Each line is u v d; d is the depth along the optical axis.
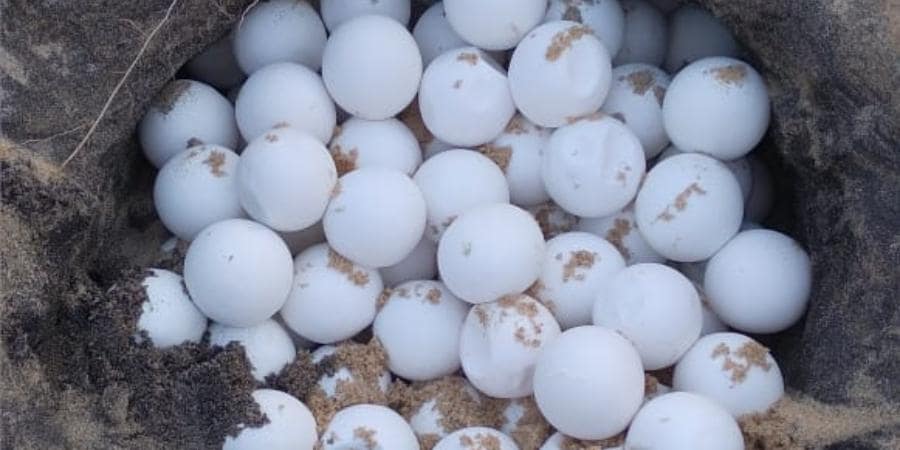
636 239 0.49
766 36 0.44
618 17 0.51
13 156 0.43
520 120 0.50
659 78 0.51
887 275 0.41
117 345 0.44
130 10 0.44
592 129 0.47
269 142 0.45
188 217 0.47
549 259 0.47
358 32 0.47
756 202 0.52
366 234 0.46
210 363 0.45
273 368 0.47
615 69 0.52
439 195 0.48
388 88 0.48
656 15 0.53
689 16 0.53
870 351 0.42
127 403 0.43
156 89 0.47
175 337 0.45
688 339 0.45
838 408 0.42
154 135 0.49
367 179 0.46
